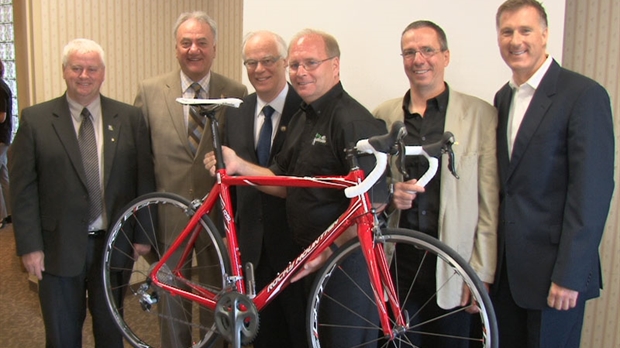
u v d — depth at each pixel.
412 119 1.82
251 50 1.93
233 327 1.65
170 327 2.36
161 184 2.26
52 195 1.96
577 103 1.51
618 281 2.10
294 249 1.95
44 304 2.02
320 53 1.62
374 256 1.48
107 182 2.03
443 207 1.69
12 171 1.96
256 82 1.96
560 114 1.54
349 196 1.40
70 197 1.96
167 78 2.35
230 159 1.80
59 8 3.19
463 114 1.74
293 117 1.85
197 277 2.46
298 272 1.65
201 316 2.28
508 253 1.64
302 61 1.63
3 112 4.48
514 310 1.69
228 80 2.42
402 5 2.12
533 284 1.59
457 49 2.02
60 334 2.03
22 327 2.93
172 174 2.25
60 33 3.21
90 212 2.03
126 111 2.12
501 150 1.68
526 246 1.60
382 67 2.19
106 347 2.15
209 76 2.36
